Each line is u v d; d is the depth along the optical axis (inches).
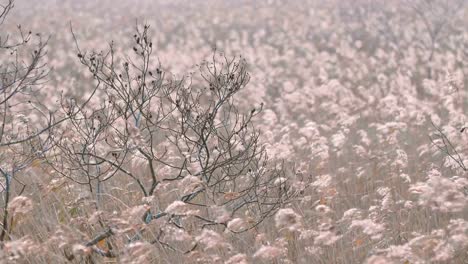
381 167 369.7
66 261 214.7
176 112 416.5
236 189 306.0
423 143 422.9
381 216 261.6
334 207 307.1
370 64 792.9
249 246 246.4
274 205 261.6
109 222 229.9
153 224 233.8
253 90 642.2
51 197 270.7
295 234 253.6
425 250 203.8
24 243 203.6
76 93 586.9
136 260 200.2
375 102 613.6
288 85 637.9
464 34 870.4
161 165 331.0
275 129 468.1
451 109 464.1
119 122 321.4
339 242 248.5
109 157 334.0
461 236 202.5
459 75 531.2
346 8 1235.2
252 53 842.8
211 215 268.5
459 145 360.2
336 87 586.6
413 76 726.5
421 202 217.0
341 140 378.6
